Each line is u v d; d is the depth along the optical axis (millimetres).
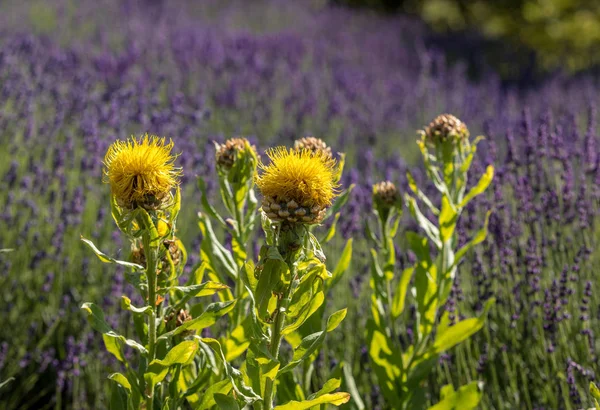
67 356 4188
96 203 5656
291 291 2479
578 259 4301
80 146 6461
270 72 9828
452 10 19484
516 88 11867
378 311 3574
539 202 5242
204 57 9852
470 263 4746
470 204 4594
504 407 4117
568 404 3701
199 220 3270
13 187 5441
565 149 5570
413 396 3580
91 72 8453
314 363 4191
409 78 11562
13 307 4742
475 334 4312
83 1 13227
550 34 16266
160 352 2787
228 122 7859
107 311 4492
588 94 9805
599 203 4875
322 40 13227
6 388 4414
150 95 7730
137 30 11430
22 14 11641
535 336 4305
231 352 3064
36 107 6996
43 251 4727
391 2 21219
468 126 8562
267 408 2586
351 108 8672
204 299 4480
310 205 2334
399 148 8047
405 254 4828
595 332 4324
